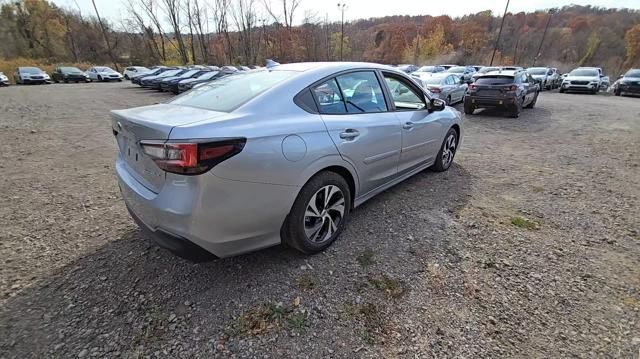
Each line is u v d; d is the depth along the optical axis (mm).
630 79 17500
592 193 4012
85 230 3076
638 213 3477
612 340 1897
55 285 2336
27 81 29281
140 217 2232
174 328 1979
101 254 2697
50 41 50000
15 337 1912
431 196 3869
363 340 1912
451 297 2236
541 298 2225
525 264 2586
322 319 2053
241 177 2047
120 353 1819
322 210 2645
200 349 1844
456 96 12820
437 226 3158
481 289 2311
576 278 2428
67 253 2715
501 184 4289
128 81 34906
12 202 3666
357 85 3041
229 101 2436
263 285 2332
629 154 5848
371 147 3002
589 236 3014
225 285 2330
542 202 3738
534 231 3092
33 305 2150
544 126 8672
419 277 2432
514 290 2301
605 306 2152
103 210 3492
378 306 2158
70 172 4707
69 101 14695
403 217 3332
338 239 2912
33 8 48344
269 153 2152
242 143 2035
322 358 1798
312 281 2377
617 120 9539
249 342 1890
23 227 3125
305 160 2365
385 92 3338
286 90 2494
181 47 44594
